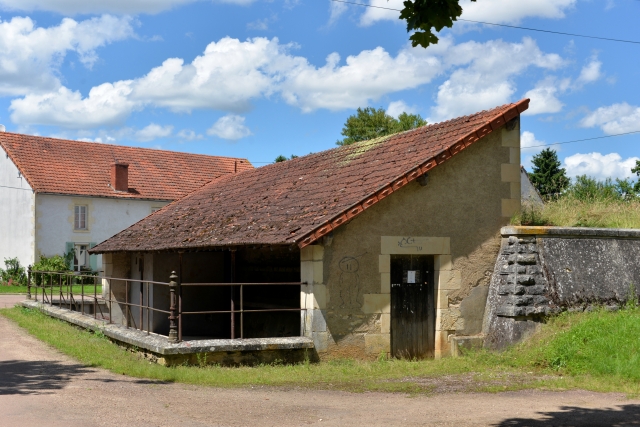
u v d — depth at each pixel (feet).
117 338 46.80
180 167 134.41
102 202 119.03
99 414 26.43
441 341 44.45
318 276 41.19
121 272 70.49
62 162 121.19
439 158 43.57
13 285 111.65
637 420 26.73
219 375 35.81
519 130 47.47
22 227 115.34
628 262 47.62
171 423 25.36
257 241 41.47
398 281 44.11
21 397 29.60
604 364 37.01
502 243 46.24
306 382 35.06
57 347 45.68
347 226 42.11
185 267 62.64
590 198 63.82
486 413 28.02
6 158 119.55
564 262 45.50
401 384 34.78
